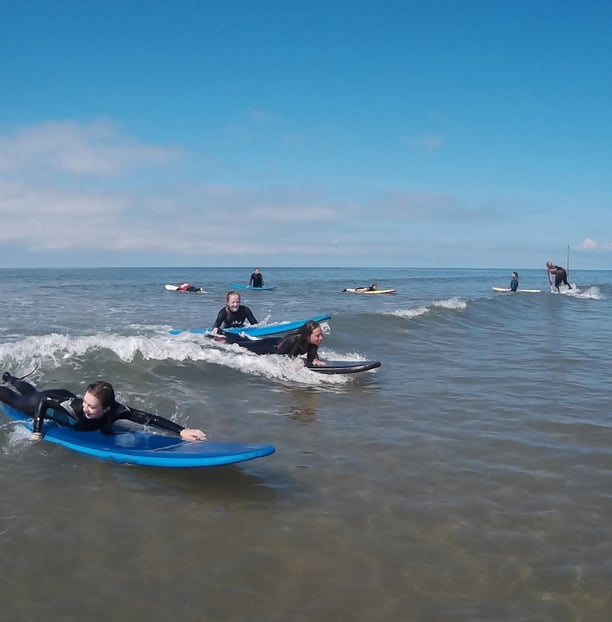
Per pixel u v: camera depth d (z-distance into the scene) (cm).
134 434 579
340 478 508
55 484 483
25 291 3102
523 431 647
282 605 329
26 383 676
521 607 329
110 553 379
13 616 313
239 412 706
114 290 3288
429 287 4534
